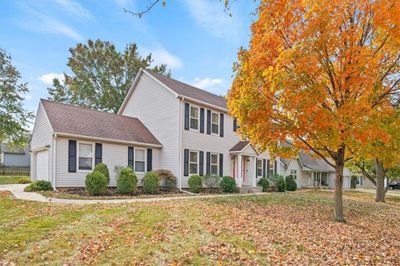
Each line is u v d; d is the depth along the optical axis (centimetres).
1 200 1198
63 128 1658
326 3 757
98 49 3844
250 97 931
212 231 788
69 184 1648
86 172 1723
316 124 831
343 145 967
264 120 938
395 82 931
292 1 812
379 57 839
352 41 824
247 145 2419
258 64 868
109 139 1800
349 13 816
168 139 2095
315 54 810
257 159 2748
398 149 894
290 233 852
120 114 2450
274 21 845
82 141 1717
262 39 856
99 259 573
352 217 1245
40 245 634
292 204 1431
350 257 704
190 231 777
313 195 2006
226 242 711
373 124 799
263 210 1191
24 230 736
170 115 2097
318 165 4141
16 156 4481
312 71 795
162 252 625
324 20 765
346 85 839
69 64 3819
